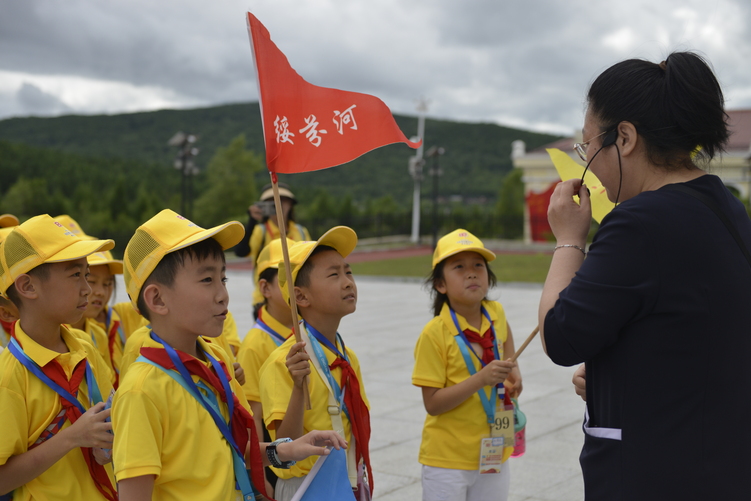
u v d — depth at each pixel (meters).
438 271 3.66
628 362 1.78
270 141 2.40
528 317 11.16
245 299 14.26
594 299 1.76
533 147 122.38
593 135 1.97
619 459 1.79
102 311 3.93
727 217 1.83
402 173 107.94
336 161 2.55
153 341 2.11
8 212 44.94
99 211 44.78
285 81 2.51
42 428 2.31
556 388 6.75
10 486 2.17
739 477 1.73
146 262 2.09
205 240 2.13
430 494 3.38
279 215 2.41
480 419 3.35
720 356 1.72
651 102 1.85
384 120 2.69
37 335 2.41
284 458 2.24
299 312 2.91
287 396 2.69
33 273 2.36
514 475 4.61
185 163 27.83
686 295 1.72
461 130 128.88
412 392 6.73
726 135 1.89
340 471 2.40
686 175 1.91
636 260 1.75
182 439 2.01
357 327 10.64
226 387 2.17
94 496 2.37
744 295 1.76
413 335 9.88
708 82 1.84
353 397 2.73
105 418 2.16
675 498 1.72
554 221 2.07
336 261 2.84
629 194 1.96
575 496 4.27
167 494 2.00
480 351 3.53
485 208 81.62
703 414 1.72
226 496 2.02
